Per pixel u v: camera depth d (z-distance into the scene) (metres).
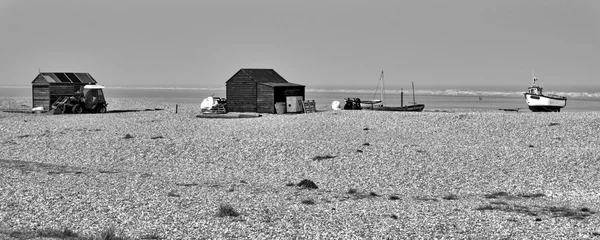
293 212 24.14
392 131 51.88
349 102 77.62
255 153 40.19
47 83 71.56
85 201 25.00
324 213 24.06
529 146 44.25
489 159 38.25
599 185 31.45
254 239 19.89
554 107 83.06
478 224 22.53
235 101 72.06
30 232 19.50
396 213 24.34
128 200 25.53
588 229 21.98
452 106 111.69
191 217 22.73
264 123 57.12
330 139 47.41
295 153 40.06
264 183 31.55
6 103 93.00
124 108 83.81
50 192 26.52
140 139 45.94
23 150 41.53
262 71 74.50
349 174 34.16
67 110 69.81
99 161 37.88
